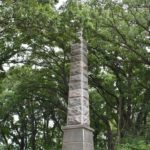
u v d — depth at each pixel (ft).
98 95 87.35
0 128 106.11
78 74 45.78
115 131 91.50
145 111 77.00
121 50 66.23
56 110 101.04
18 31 58.18
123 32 59.98
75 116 43.01
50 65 80.12
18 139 110.73
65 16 56.13
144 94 75.72
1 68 71.31
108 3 59.72
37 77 84.89
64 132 42.14
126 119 75.97
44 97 93.04
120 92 75.25
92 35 60.90
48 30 59.00
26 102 102.73
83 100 44.14
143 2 57.52
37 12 54.24
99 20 59.16
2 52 67.51
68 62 75.31
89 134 42.57
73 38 57.00
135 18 59.31
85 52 48.91
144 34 60.70
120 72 74.13
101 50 68.44
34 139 107.96
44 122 109.29
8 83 88.43
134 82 72.90
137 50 62.34
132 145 61.00
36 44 69.21
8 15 54.13
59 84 83.25
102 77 79.25
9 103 93.86
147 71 70.18
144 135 71.72
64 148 41.27
